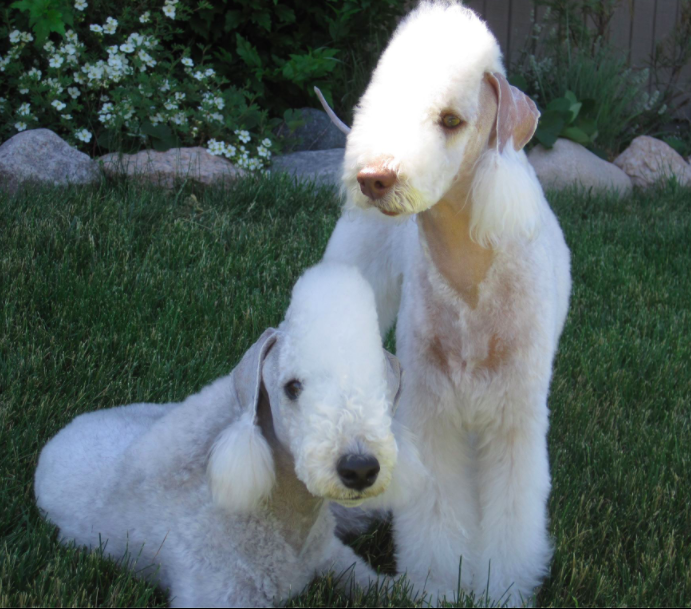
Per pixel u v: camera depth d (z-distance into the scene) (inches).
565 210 102.1
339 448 39.3
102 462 47.7
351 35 122.7
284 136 111.7
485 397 48.8
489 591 48.9
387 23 128.0
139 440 46.6
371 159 43.4
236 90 110.1
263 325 67.0
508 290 47.9
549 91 132.8
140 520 44.8
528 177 46.6
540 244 50.1
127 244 74.1
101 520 46.1
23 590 44.2
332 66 111.2
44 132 85.4
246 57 107.0
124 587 43.3
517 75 128.8
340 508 52.2
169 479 44.6
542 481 50.0
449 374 49.2
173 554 43.6
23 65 96.3
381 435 39.8
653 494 53.2
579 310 76.4
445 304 48.7
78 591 43.5
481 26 47.1
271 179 93.2
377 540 52.2
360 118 45.7
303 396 40.5
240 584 43.1
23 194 79.4
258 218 87.4
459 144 45.3
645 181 123.0
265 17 109.7
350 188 45.2
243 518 43.4
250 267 75.1
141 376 60.8
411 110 44.3
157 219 80.6
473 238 46.3
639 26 157.2
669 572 47.9
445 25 46.4
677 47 156.8
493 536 49.9
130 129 93.1
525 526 49.5
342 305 41.3
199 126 97.9
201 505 43.8
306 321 41.3
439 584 48.9
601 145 132.8
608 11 144.1
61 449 49.2
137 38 94.7
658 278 82.4
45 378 58.2
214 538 43.3
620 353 69.2
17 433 53.4
